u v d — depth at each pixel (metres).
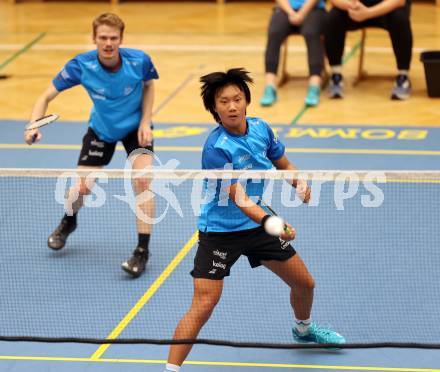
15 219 9.36
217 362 6.68
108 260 8.48
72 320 7.29
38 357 6.75
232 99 5.93
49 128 12.77
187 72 15.54
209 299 6.16
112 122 8.41
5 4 22.23
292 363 6.66
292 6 14.17
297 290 6.55
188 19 20.03
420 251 8.41
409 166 10.92
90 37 18.28
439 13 19.75
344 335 6.98
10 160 11.43
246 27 19.05
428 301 7.52
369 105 13.55
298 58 16.42
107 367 6.61
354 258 8.31
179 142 12.05
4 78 15.33
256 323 7.22
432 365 6.56
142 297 7.72
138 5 21.83
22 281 8.03
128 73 8.18
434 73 13.61
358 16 13.34
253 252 6.36
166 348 6.87
